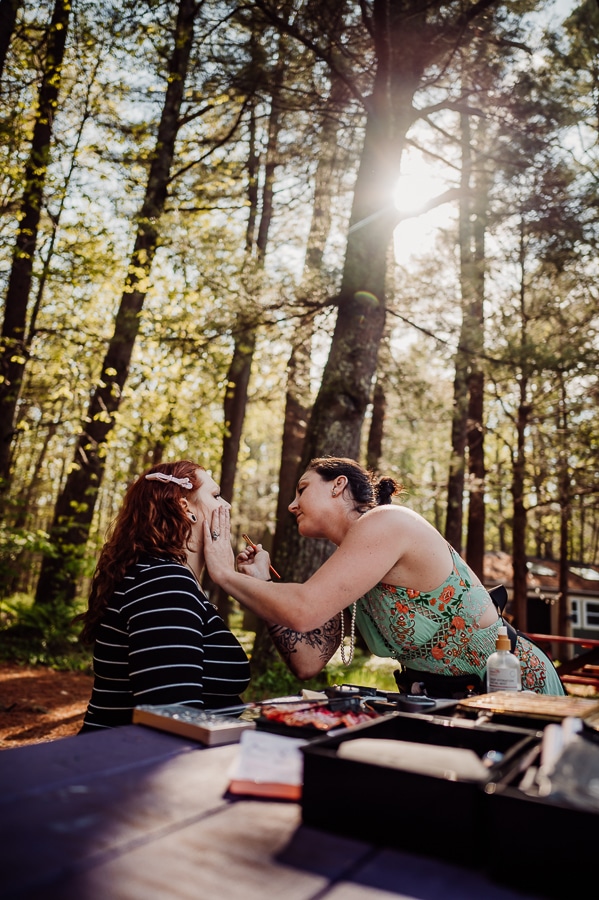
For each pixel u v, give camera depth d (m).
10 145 8.95
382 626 2.12
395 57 8.64
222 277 9.94
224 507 2.05
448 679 2.12
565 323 11.93
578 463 13.09
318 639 2.20
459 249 13.32
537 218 9.16
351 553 1.94
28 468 28.58
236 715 1.92
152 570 1.80
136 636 1.72
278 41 9.23
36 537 10.01
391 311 10.22
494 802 0.79
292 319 10.02
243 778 1.02
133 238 11.28
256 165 14.60
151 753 1.21
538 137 8.82
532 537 29.84
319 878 0.76
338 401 8.53
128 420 13.01
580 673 7.65
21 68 9.31
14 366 10.64
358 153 11.18
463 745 1.16
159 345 10.64
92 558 11.00
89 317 13.28
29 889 0.69
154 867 0.76
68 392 10.35
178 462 2.04
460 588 2.05
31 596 12.24
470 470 16.34
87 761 1.15
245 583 1.95
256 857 0.80
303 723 1.29
